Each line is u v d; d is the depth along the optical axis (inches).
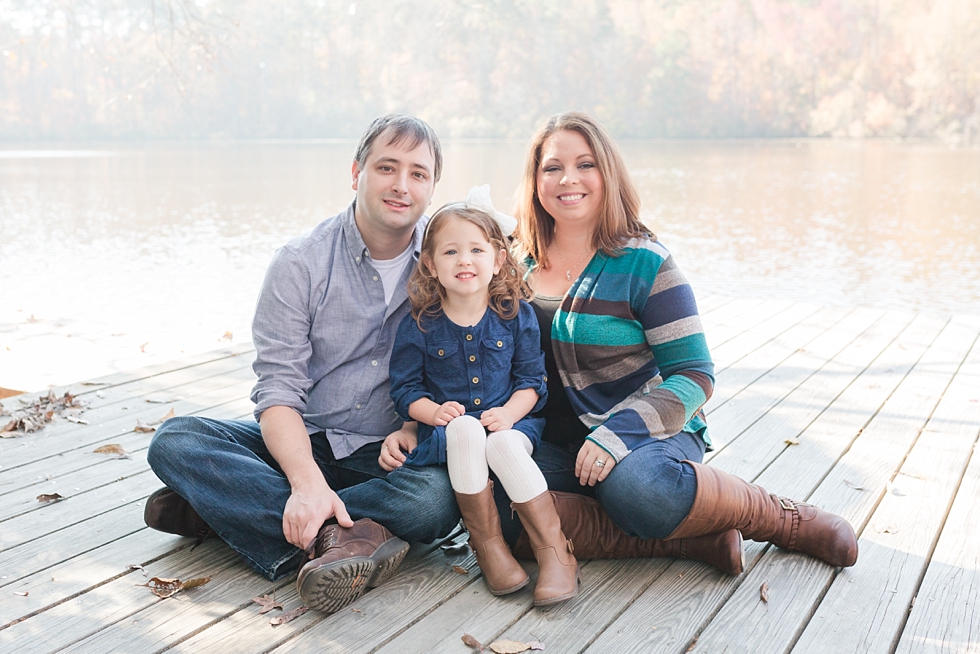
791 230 607.5
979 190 847.7
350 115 1738.4
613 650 69.4
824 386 145.6
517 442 79.0
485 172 1029.8
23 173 1040.2
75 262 456.1
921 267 469.4
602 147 85.6
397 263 89.8
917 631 71.9
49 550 86.7
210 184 923.4
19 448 115.7
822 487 102.5
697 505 77.0
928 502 98.1
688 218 668.1
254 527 79.0
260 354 85.9
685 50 1726.1
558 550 77.3
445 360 84.7
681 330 83.6
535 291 92.0
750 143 1669.5
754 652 69.2
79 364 241.4
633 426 80.1
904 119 1652.3
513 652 68.6
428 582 80.4
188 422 85.0
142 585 79.4
